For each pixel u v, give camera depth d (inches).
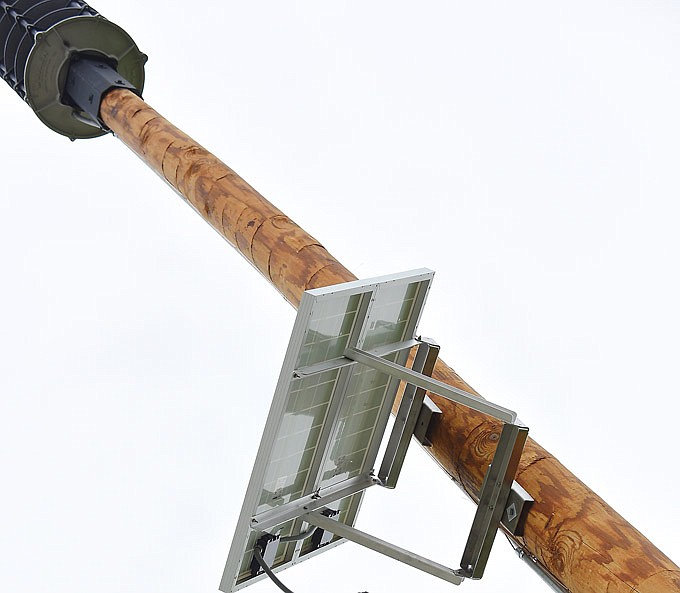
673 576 329.1
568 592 357.1
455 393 333.7
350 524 402.6
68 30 590.9
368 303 337.1
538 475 364.8
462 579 350.0
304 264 446.0
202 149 517.3
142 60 617.0
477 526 350.9
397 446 385.7
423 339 377.7
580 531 345.1
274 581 338.6
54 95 604.4
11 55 609.3
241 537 329.1
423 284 361.4
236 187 490.6
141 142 542.0
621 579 331.0
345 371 346.0
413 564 349.4
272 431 321.1
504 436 343.3
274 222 468.8
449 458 388.8
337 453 370.9
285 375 318.7
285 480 350.3
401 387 405.1
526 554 370.3
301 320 314.0
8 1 609.9
